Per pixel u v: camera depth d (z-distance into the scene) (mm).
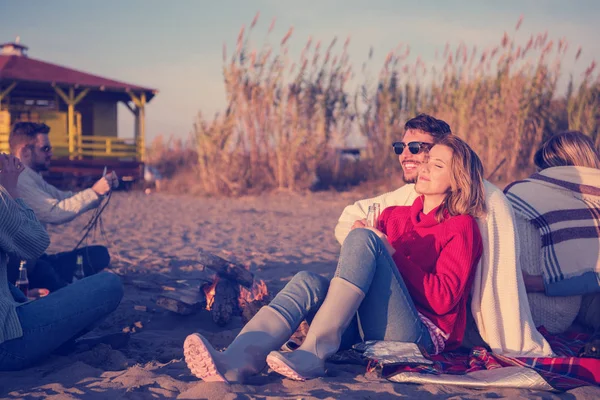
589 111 14641
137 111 20547
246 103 15547
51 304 2756
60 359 2941
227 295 3824
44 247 2867
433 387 2467
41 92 20453
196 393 2301
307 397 2293
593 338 2850
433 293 2609
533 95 14648
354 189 15727
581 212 3039
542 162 3316
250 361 2443
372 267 2543
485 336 2781
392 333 2613
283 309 2533
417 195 3342
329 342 2520
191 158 21094
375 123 16406
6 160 2986
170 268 5824
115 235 8352
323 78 15930
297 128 15656
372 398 2332
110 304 2943
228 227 9414
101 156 20281
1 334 2574
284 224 9852
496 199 2746
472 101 14961
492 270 2717
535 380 2443
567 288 3000
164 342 3395
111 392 2393
